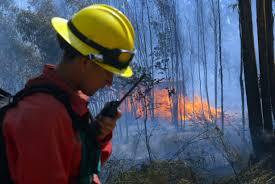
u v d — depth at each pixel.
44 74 1.73
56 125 1.59
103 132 1.91
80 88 1.78
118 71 1.77
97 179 1.86
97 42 1.74
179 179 5.31
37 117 1.58
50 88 1.67
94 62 1.75
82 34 1.75
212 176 5.89
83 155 1.70
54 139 1.57
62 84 1.71
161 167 5.39
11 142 1.59
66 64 1.76
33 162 1.54
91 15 1.77
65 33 1.78
